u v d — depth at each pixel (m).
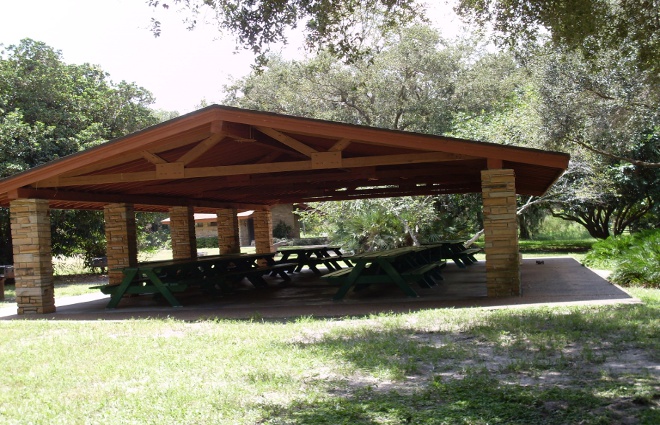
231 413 4.09
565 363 4.91
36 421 4.11
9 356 6.32
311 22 9.10
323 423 3.81
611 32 10.41
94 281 20.58
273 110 33.25
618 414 3.72
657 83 13.07
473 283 11.45
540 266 14.98
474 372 4.78
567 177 20.92
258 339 6.52
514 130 19.59
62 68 23.52
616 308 7.39
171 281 11.48
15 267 9.99
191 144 9.76
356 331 6.66
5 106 21.03
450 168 11.59
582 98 16.98
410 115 30.30
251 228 41.41
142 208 15.78
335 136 8.57
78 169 9.62
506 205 8.57
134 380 5.09
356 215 19.89
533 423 3.65
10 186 9.82
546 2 9.34
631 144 20.22
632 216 26.27
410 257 12.28
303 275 15.92
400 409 4.00
